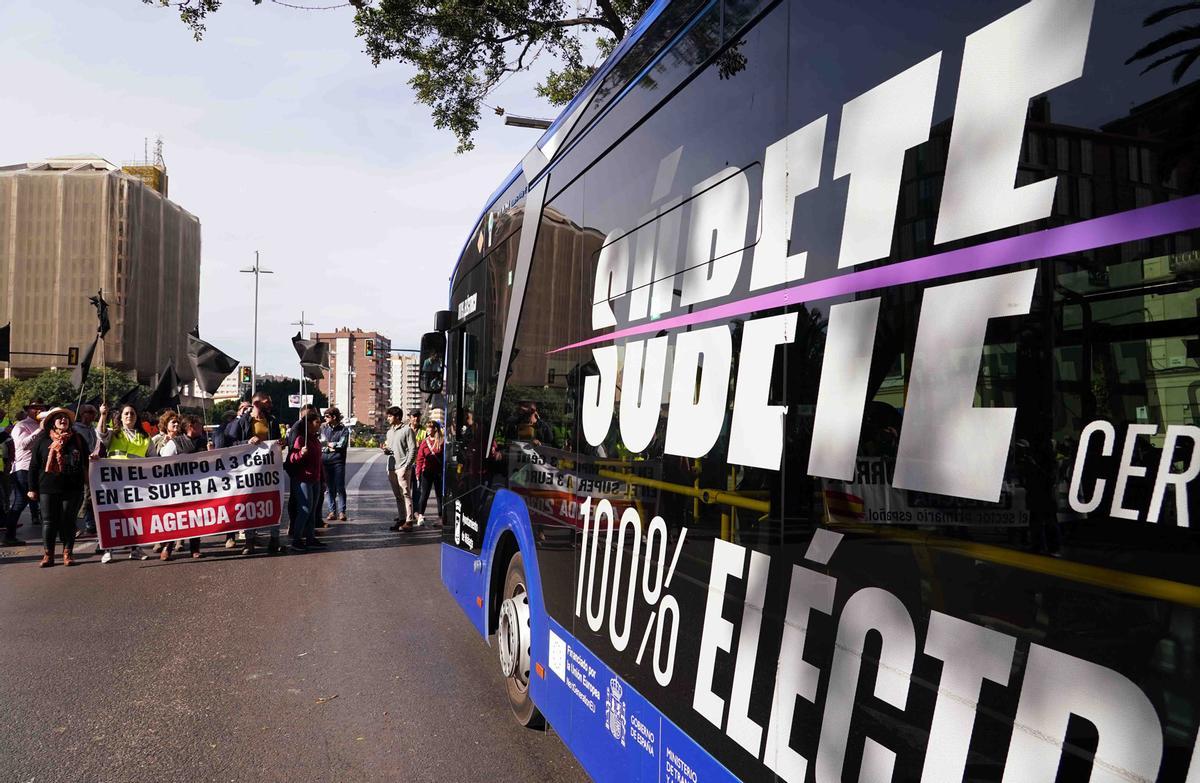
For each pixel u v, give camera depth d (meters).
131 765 3.99
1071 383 1.20
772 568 1.93
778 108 2.00
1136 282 1.12
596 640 3.10
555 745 4.24
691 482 2.35
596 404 3.18
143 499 9.74
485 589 4.93
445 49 12.71
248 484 10.18
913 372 1.50
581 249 3.46
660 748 2.50
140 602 7.51
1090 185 1.19
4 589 8.09
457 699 4.93
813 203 1.84
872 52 1.66
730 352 2.17
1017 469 1.27
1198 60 1.07
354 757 4.08
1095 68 1.19
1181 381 1.06
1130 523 1.11
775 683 1.90
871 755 1.57
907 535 1.49
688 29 2.53
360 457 44.69
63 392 80.38
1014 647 1.27
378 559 9.84
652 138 2.76
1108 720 1.13
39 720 4.57
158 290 135.50
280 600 7.59
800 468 1.83
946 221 1.44
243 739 4.30
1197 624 1.03
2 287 121.81
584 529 3.27
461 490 5.79
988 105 1.37
